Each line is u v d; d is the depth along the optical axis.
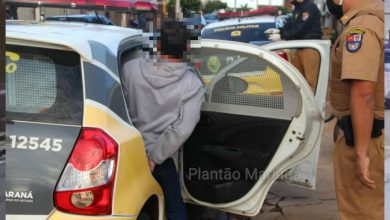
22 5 4.34
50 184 2.29
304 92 3.13
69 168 2.31
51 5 4.41
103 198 2.33
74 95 2.42
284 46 3.80
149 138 2.96
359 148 2.78
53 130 2.34
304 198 4.84
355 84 2.71
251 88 3.29
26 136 2.32
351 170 2.98
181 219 3.19
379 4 2.79
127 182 2.48
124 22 7.45
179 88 2.95
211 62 3.33
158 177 3.05
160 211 2.97
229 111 3.36
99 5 4.61
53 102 2.40
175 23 3.02
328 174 5.42
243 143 3.37
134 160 2.58
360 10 2.81
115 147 2.39
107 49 2.71
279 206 4.64
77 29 2.97
